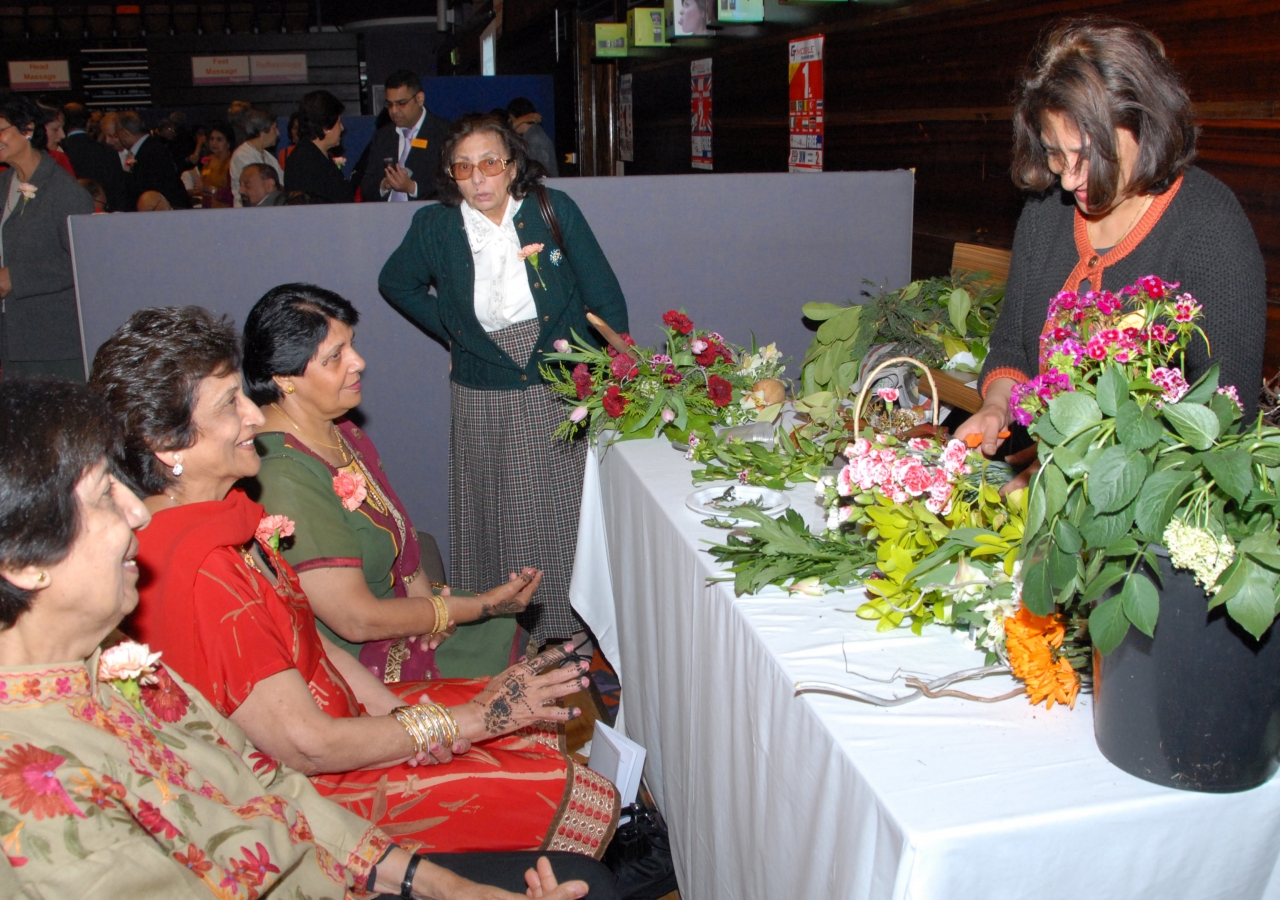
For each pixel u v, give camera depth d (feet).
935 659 4.03
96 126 31.91
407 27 45.29
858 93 11.82
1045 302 5.28
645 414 7.57
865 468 4.21
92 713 3.14
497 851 4.99
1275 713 3.00
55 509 2.85
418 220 9.02
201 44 42.01
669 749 6.18
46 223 10.98
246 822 3.49
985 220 9.57
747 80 15.20
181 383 4.30
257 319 5.84
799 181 10.62
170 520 4.42
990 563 3.94
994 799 3.12
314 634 5.15
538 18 26.18
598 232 10.39
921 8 10.30
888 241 11.02
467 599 6.61
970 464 4.30
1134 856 3.14
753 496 6.00
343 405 6.08
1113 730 3.21
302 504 5.72
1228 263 4.46
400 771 5.09
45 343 11.32
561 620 9.48
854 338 9.00
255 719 4.44
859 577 4.57
